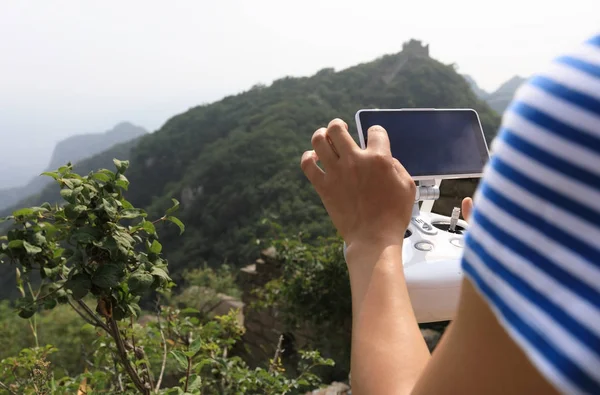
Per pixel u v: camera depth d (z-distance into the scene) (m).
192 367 1.45
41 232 1.27
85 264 1.20
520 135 0.29
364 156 0.61
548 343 0.25
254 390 2.30
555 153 0.27
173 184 47.81
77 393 1.62
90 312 1.31
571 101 0.27
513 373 0.30
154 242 1.30
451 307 0.84
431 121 1.08
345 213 0.62
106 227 1.20
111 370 1.79
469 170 1.07
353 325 0.55
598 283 0.25
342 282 4.20
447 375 0.33
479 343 0.31
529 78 0.32
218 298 7.37
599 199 0.26
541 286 0.27
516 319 0.27
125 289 1.26
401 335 0.50
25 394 1.57
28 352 1.69
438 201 2.24
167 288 1.34
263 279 5.59
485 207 0.31
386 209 0.60
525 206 0.28
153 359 1.84
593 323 0.24
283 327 5.26
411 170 1.04
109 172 1.26
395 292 0.54
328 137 0.65
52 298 1.26
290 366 4.89
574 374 0.24
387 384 0.47
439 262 0.85
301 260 4.45
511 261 0.28
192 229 38.88
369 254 0.58
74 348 5.72
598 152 0.26
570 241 0.26
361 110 1.06
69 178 1.23
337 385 3.34
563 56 0.29
